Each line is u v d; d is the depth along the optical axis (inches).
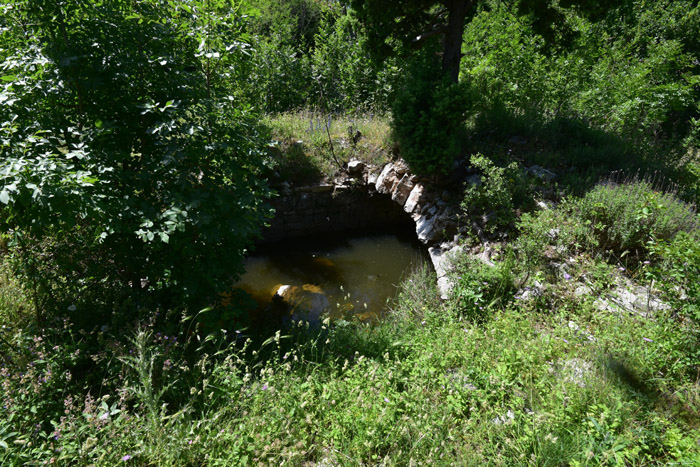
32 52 136.3
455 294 204.7
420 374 138.0
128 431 105.4
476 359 144.9
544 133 321.7
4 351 128.9
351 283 280.4
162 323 152.8
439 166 279.1
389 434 110.6
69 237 154.3
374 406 117.6
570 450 103.5
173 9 155.0
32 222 125.5
